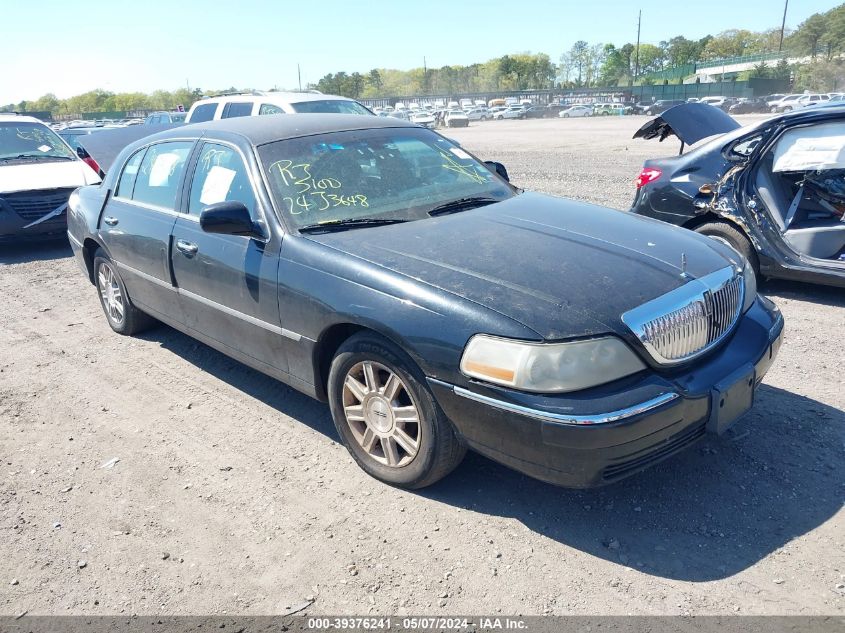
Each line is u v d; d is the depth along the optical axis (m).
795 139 5.57
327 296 3.40
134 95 148.88
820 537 2.94
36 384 4.95
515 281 3.05
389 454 3.42
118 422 4.32
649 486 3.35
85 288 7.49
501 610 2.65
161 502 3.46
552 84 151.50
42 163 9.63
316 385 3.71
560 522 3.14
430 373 3.02
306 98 10.70
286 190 3.92
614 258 3.27
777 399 4.12
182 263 4.44
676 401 2.83
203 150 4.55
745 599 2.63
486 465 3.63
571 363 2.73
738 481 3.35
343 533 3.15
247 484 3.58
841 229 5.42
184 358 5.31
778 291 6.15
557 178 13.37
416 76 151.00
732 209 5.85
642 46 151.38
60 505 3.47
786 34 126.38
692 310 3.03
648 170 6.55
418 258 3.32
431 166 4.46
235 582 2.88
